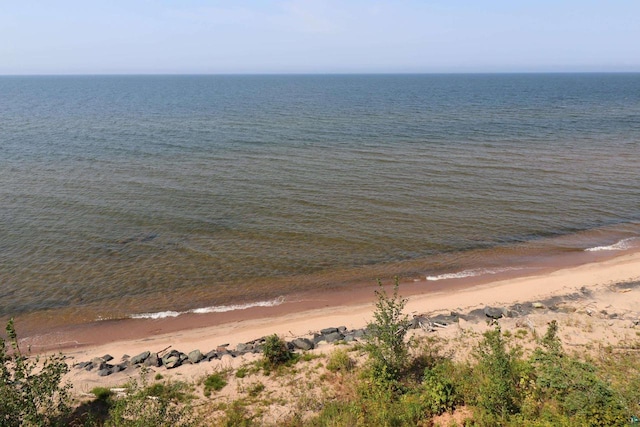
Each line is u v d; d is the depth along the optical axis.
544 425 12.60
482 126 76.44
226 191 40.84
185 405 15.34
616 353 17.20
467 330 19.91
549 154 54.88
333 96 154.75
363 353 18.06
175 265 27.67
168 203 37.62
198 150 57.00
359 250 29.88
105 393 15.95
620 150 56.75
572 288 24.47
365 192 40.91
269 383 16.61
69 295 24.44
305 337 20.59
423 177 45.34
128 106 114.81
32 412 12.55
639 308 21.78
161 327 22.00
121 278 26.14
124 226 32.97
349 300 24.30
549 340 16.80
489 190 41.41
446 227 33.41
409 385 15.73
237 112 99.75
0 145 58.12
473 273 27.00
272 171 47.31
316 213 35.88
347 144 61.28
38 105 116.44
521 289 24.59
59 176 44.44
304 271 27.25
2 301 23.75
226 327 21.91
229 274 26.80
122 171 46.62
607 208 36.88
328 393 15.74
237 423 14.27
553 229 33.09
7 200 37.44
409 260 28.62
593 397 13.44
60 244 29.92
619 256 28.73
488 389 14.19
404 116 91.06
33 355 19.81
